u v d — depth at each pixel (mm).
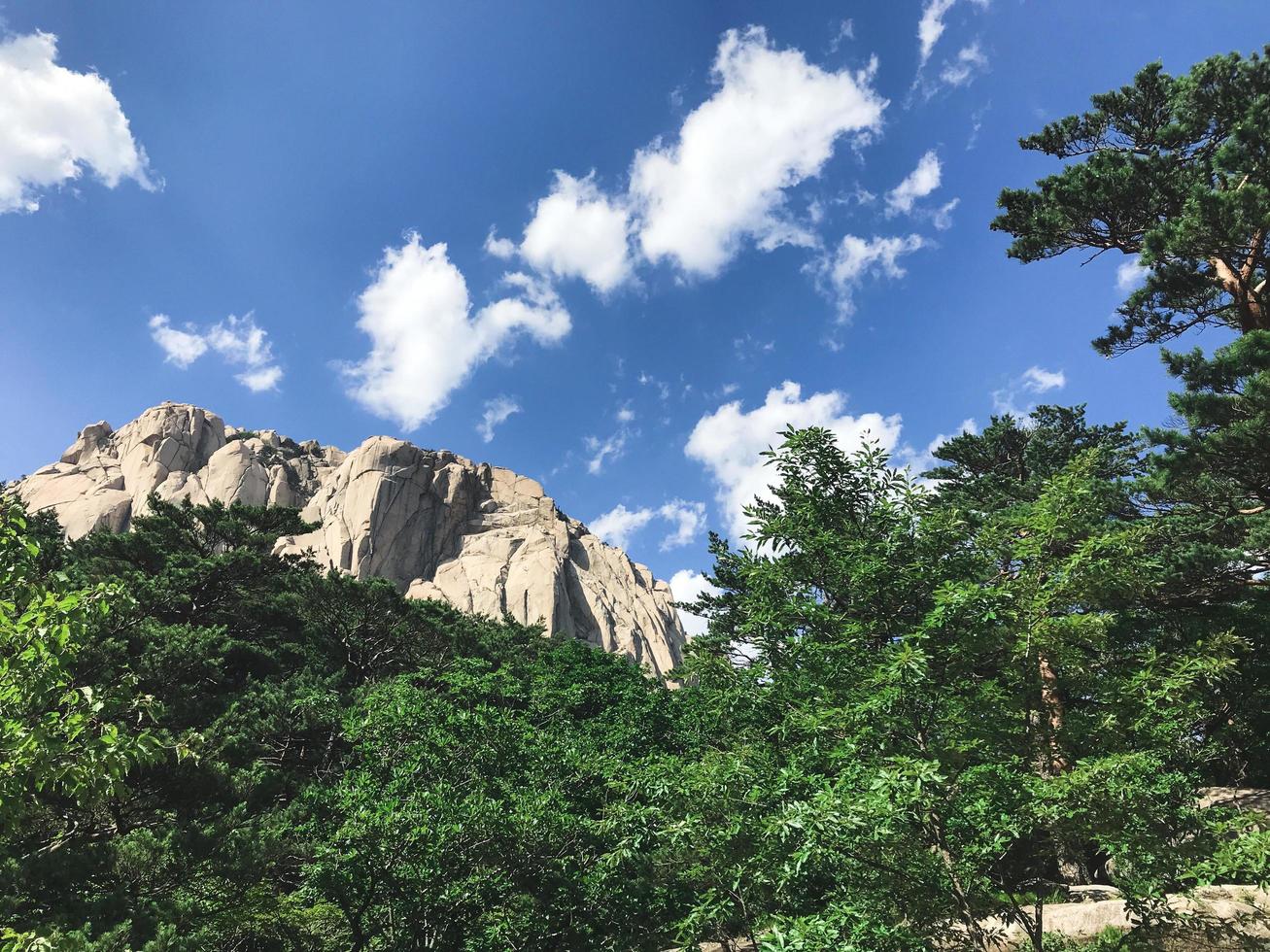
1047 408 29234
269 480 101000
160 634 19547
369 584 36719
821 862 6621
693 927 7730
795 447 8398
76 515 86000
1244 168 17312
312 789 14414
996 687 6973
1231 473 16609
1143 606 17359
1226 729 15297
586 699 25328
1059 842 6648
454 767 14000
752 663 8141
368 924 12133
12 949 5922
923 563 7492
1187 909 6918
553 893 12469
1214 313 20172
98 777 5703
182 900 11977
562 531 109000
